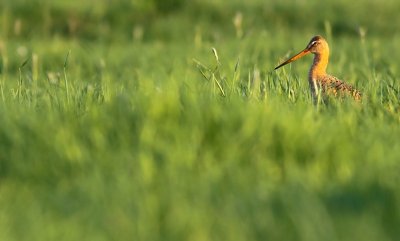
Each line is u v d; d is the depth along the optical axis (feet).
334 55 95.76
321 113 48.03
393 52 94.68
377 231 29.73
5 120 42.86
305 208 31.24
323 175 36.52
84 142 39.75
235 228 30.55
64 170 37.96
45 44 110.22
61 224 31.83
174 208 32.17
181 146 38.63
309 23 127.95
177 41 121.49
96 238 30.50
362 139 40.37
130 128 40.98
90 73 87.92
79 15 130.52
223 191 34.50
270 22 127.54
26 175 38.04
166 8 132.67
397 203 31.89
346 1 135.03
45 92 57.31
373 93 53.57
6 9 129.39
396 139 41.34
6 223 32.48
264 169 37.24
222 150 39.14
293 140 38.88
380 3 134.00
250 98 48.21
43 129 40.16
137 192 34.22
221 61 82.69
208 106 42.04
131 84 67.72
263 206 32.24
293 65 83.56
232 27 125.80
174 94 43.70
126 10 131.64
